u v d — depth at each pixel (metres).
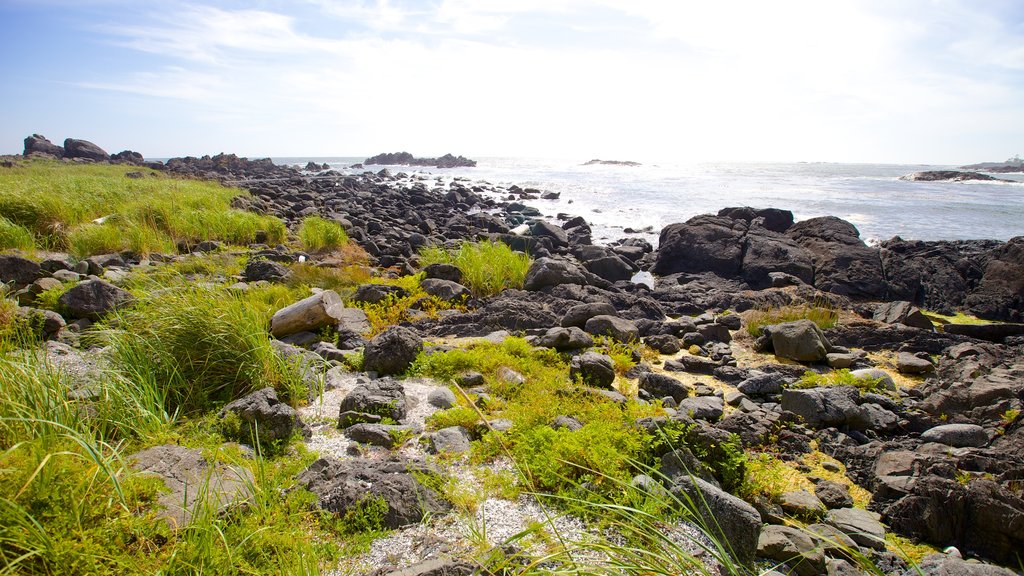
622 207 31.14
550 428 4.76
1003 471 4.81
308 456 4.55
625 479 4.12
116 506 3.23
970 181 60.53
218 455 4.14
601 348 8.01
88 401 4.55
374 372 6.76
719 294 11.90
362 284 11.27
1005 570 3.50
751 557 3.56
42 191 15.13
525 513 3.92
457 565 3.17
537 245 16.91
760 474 4.68
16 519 2.77
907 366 7.61
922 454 5.10
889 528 4.27
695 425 4.73
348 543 3.49
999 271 11.76
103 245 12.81
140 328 5.61
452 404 5.82
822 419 5.82
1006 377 6.64
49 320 7.05
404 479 4.05
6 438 3.61
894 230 22.30
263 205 22.44
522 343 7.58
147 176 34.88
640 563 3.02
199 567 2.91
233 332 5.63
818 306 10.50
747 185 47.78
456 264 12.81
